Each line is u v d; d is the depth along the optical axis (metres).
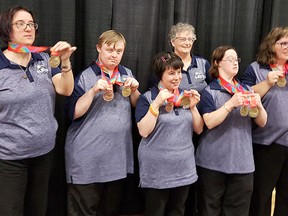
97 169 1.69
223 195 1.86
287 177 1.91
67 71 1.48
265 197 1.94
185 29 1.89
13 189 1.46
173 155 1.66
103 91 1.66
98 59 1.77
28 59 1.47
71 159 1.71
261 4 2.33
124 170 1.75
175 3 2.12
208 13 2.23
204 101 1.76
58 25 1.92
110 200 1.90
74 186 1.73
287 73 1.86
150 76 2.08
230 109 1.65
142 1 2.02
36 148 1.46
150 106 1.60
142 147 1.71
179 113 1.68
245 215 1.83
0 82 1.36
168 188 1.71
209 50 2.26
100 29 1.97
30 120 1.42
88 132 1.67
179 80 1.69
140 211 2.23
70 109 1.67
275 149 1.86
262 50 1.93
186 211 2.19
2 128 1.41
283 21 2.28
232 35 2.28
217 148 1.76
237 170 1.75
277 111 1.82
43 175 1.56
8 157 1.43
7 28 1.39
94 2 1.93
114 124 1.68
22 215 1.53
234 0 2.23
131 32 2.04
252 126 1.94
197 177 1.78
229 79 1.80
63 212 2.07
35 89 1.42
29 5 1.86
